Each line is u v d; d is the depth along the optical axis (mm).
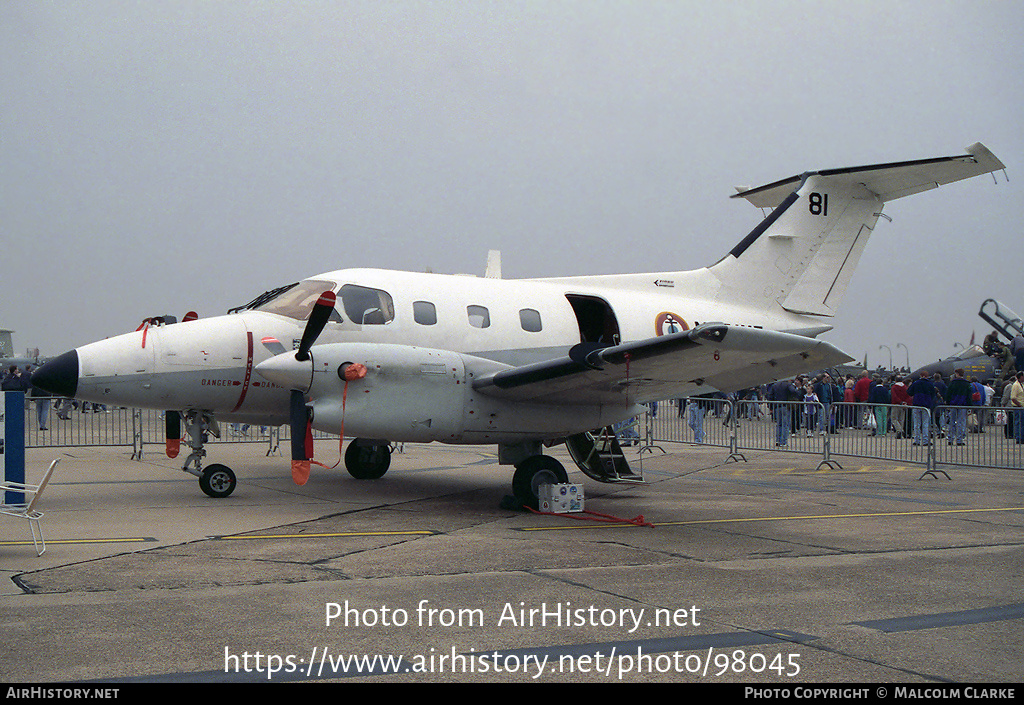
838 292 15344
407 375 10289
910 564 7449
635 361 9539
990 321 36250
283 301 11586
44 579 6578
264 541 8336
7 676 4395
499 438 10953
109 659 4676
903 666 4727
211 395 10961
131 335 10867
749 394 28031
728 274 14672
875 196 15406
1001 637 5266
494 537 8719
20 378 22062
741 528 9414
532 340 12297
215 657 4738
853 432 18609
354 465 14016
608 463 12219
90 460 16656
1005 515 10453
